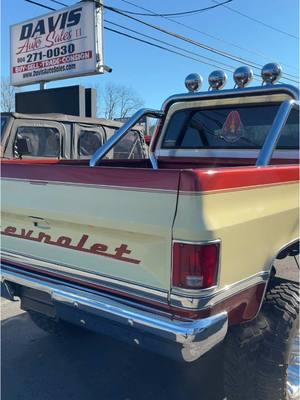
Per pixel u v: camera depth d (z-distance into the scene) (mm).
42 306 3072
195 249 2195
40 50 15477
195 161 4547
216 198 2266
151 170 2318
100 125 8508
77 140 8023
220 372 3047
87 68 14273
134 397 3307
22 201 2973
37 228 2951
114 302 2496
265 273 2648
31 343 4145
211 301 2262
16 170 3000
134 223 2373
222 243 2275
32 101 13969
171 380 3510
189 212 2207
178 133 4664
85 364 3789
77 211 2639
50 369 3703
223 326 2326
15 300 3188
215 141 4418
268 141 3115
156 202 2309
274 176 2680
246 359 2754
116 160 4578
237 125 4270
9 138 6918
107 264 2561
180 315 2279
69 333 4102
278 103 4016
